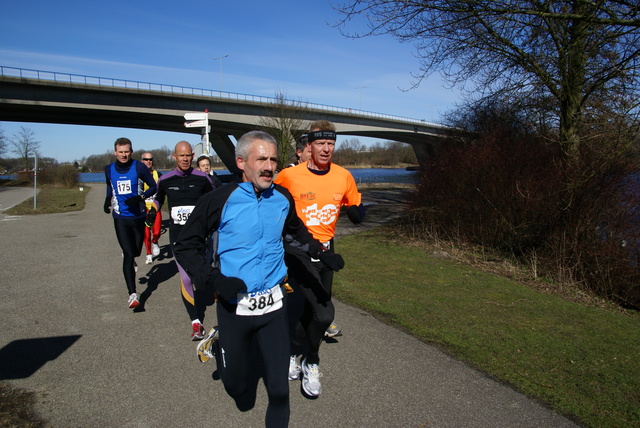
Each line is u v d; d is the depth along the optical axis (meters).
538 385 3.21
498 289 5.86
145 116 34.69
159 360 3.53
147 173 4.84
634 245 6.32
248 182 2.40
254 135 2.36
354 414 2.81
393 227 10.80
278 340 2.46
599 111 7.83
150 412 2.79
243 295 2.41
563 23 7.83
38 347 3.74
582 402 2.99
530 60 8.81
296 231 2.75
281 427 2.31
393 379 3.27
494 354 3.73
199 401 2.94
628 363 3.67
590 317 4.96
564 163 7.45
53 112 32.44
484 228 8.48
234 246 2.39
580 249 6.66
